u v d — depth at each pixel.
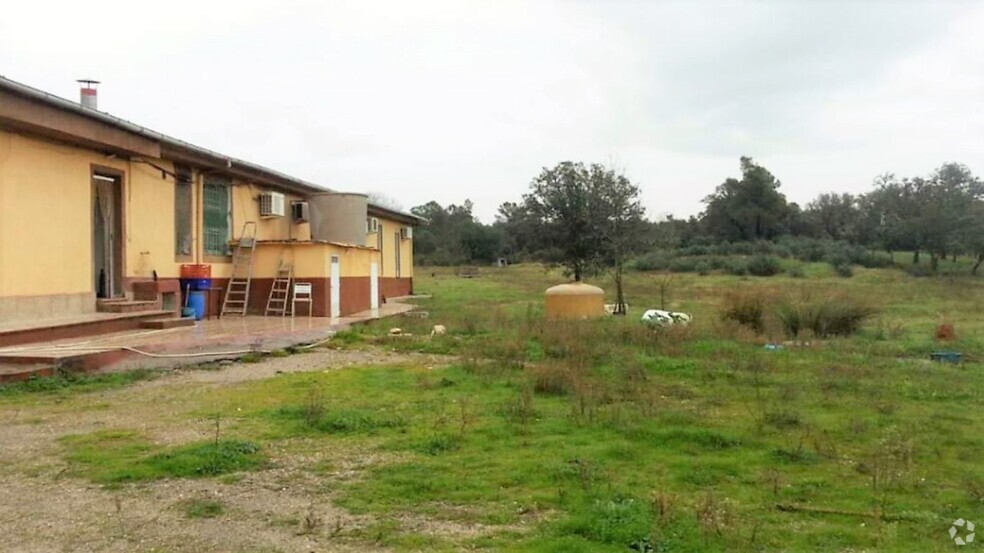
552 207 24.48
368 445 6.04
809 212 61.06
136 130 12.93
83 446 5.98
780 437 6.55
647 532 4.12
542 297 27.55
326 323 14.84
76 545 3.98
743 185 59.03
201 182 16.16
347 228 20.14
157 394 8.32
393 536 4.11
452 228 62.53
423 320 16.89
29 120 10.44
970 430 7.04
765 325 14.84
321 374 9.70
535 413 7.24
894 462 5.80
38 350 9.52
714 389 8.84
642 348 12.23
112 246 13.52
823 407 7.95
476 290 31.94
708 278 39.28
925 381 9.65
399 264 29.62
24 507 4.57
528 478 5.14
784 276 40.50
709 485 5.15
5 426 6.73
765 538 4.16
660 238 24.25
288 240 17.94
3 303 10.62
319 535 4.13
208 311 16.31
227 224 17.30
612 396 8.16
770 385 9.16
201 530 4.20
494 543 4.00
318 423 6.67
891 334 15.08
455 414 7.19
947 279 37.97
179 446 5.94
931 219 44.06
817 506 4.76
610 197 23.81
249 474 5.27
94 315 12.14
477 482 5.05
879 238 50.28
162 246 14.73
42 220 11.41
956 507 4.82
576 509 4.54
